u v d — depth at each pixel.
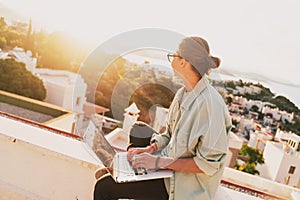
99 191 1.18
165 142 1.11
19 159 1.74
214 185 1.08
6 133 1.71
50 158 1.67
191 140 1.00
